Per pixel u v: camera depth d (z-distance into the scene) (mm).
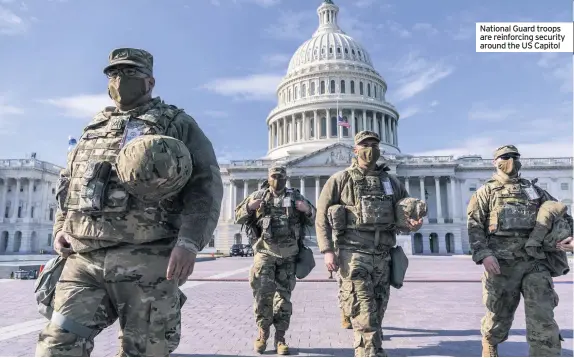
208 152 3455
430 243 78875
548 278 4941
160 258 3131
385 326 8523
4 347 6695
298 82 95125
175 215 3262
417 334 7758
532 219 5090
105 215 3057
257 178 78562
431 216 79562
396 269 5207
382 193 5207
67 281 3125
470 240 5406
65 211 3461
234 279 19641
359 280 4809
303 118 91062
